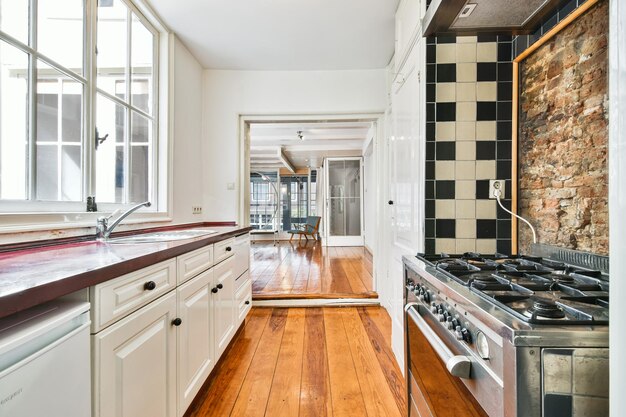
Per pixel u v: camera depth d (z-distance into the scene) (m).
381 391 1.76
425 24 1.38
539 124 1.50
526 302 0.75
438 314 0.93
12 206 1.25
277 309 3.17
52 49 1.49
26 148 1.36
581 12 1.21
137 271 1.04
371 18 2.40
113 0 1.97
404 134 2.12
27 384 0.60
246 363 2.07
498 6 1.23
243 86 3.22
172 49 2.55
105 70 1.89
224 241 2.02
